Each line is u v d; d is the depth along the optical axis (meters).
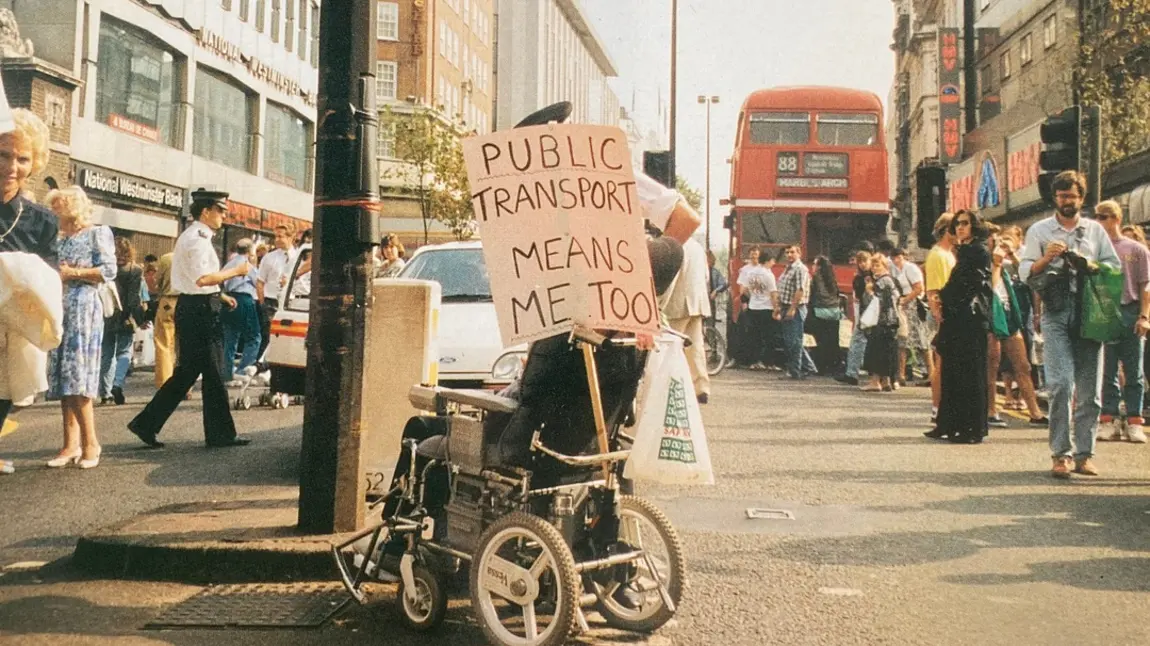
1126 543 5.91
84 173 25.81
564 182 4.14
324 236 5.27
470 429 4.26
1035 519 6.50
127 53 28.67
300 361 8.93
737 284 21.62
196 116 33.00
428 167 40.53
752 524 6.29
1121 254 10.03
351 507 5.28
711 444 9.55
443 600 4.18
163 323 13.16
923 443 9.70
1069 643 4.23
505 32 77.69
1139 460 8.80
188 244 9.01
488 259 4.19
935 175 15.94
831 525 6.28
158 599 4.65
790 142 21.44
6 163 6.87
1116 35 23.06
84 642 4.07
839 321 18.75
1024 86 35.88
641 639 4.20
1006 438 10.13
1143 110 22.19
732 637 4.24
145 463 8.28
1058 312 7.95
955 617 4.54
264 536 5.15
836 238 21.28
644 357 4.29
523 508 4.13
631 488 5.04
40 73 23.61
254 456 8.66
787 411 12.30
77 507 6.61
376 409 7.21
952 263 11.24
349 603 4.59
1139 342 10.02
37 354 7.01
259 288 16.38
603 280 4.11
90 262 8.02
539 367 4.16
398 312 7.28
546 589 4.16
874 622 4.46
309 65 43.06
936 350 10.03
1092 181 11.62
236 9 35.47
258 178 37.78
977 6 42.97
